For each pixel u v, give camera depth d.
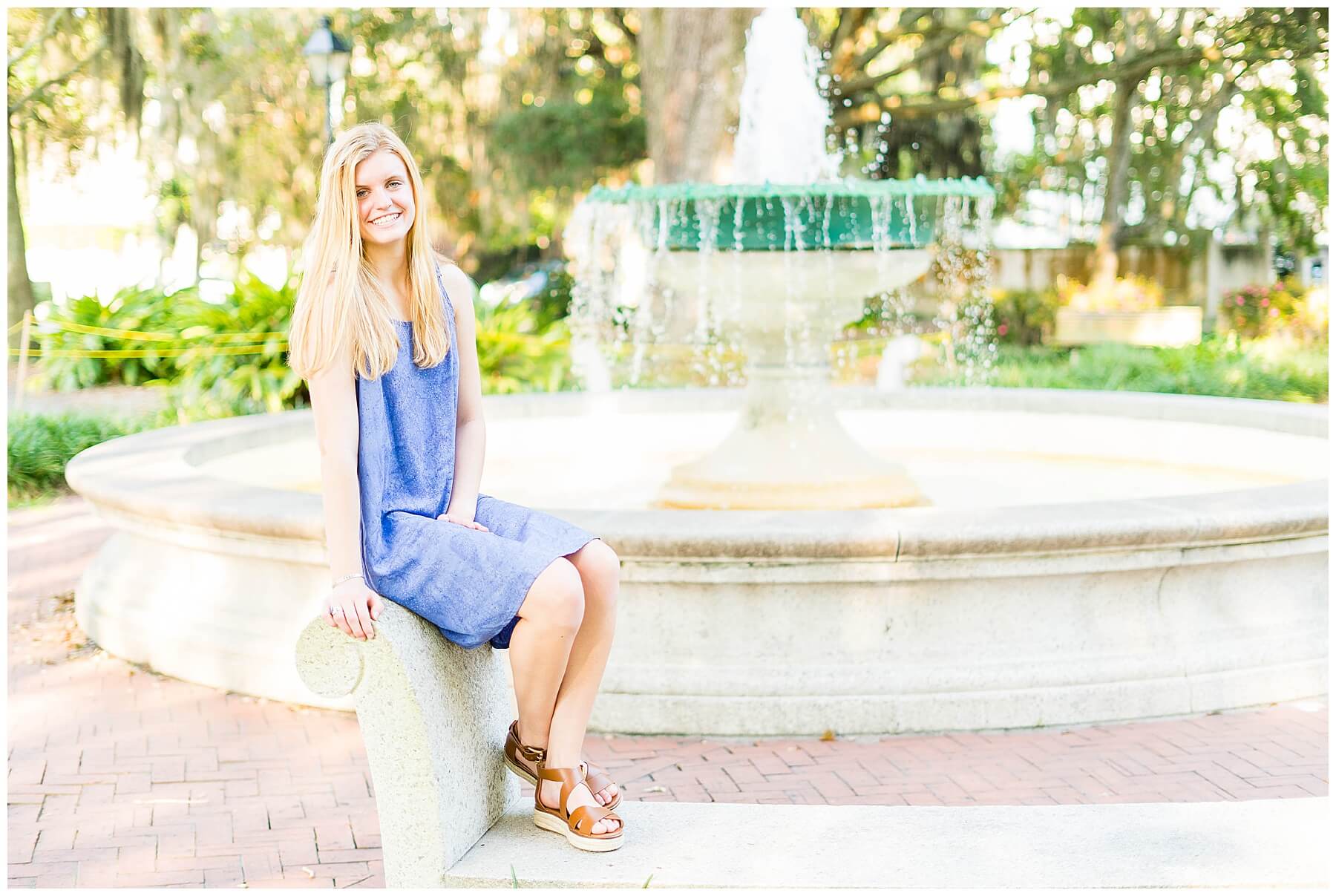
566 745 2.70
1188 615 4.40
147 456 5.81
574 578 2.54
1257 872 2.48
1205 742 4.07
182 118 19.59
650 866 2.54
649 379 14.62
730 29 17.95
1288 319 17.48
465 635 2.62
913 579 4.11
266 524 4.39
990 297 19.39
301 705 4.58
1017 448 8.18
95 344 14.15
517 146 20.91
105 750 4.17
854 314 6.33
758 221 5.74
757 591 4.19
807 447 6.41
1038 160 22.33
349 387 2.53
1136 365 15.24
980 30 19.55
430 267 2.63
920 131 21.52
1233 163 19.31
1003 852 2.60
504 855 2.62
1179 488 6.72
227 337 12.73
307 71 20.16
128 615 5.16
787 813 2.84
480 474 2.82
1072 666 4.22
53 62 19.20
